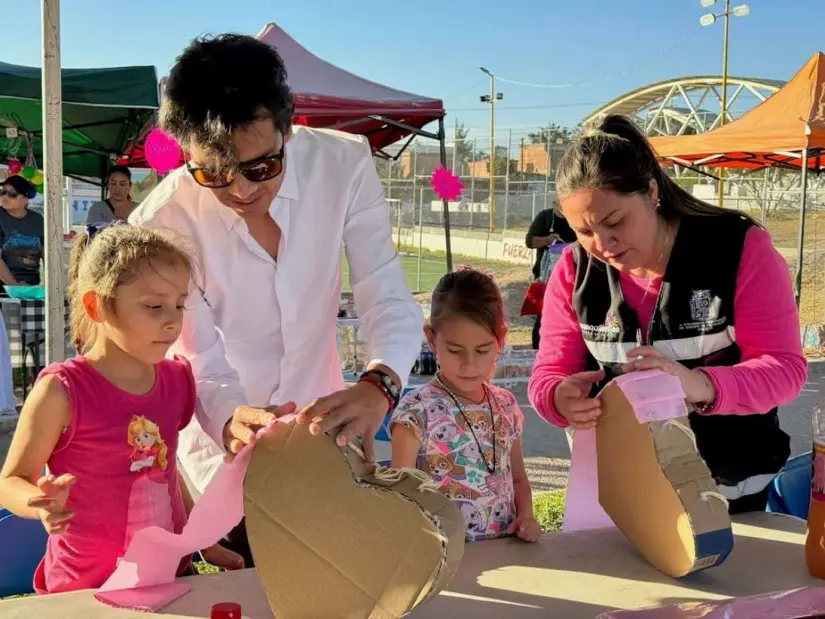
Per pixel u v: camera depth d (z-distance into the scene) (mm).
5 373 5602
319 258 1711
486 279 2006
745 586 1310
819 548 1336
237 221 1613
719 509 1265
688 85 38594
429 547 1021
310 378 1808
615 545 1493
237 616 1080
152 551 1224
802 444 5473
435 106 7578
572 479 1545
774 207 25109
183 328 1551
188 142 1366
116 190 7227
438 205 31500
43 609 1189
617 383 1343
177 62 1366
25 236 6734
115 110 9016
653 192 1553
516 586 1304
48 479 1115
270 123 1361
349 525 1055
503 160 32219
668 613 1108
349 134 1813
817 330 9820
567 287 1789
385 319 1613
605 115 1622
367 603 1050
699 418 1671
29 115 8461
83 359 1457
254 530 1069
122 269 1361
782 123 8469
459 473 1908
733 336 1605
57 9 2844
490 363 1956
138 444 1450
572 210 1555
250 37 1415
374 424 1181
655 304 1641
